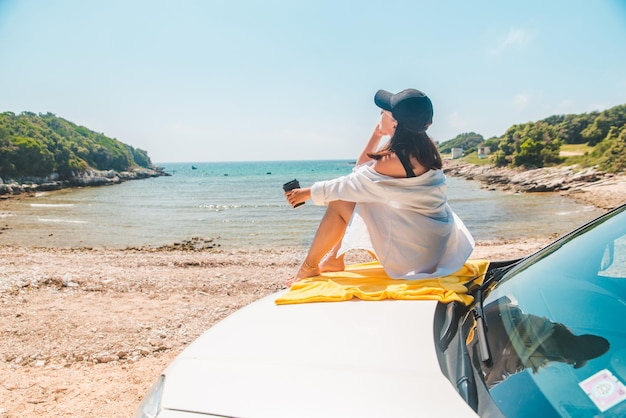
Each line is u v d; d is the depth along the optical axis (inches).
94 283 274.5
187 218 1108.5
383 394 52.4
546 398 49.1
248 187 2780.5
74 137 4906.5
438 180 102.3
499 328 65.4
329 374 56.8
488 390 53.3
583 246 76.6
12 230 877.8
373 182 101.0
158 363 159.3
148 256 497.0
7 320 201.0
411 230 99.4
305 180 3503.9
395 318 70.2
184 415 55.1
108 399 133.6
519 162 3873.0
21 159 2950.3
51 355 164.6
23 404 130.2
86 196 2123.5
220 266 395.5
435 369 56.3
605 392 47.6
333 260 118.8
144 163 6968.5
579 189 1919.3
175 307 227.9
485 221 936.3
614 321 57.0
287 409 52.1
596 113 5182.1
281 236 774.5
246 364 61.6
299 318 73.6
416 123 97.8
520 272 79.3
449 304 76.3
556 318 61.2
